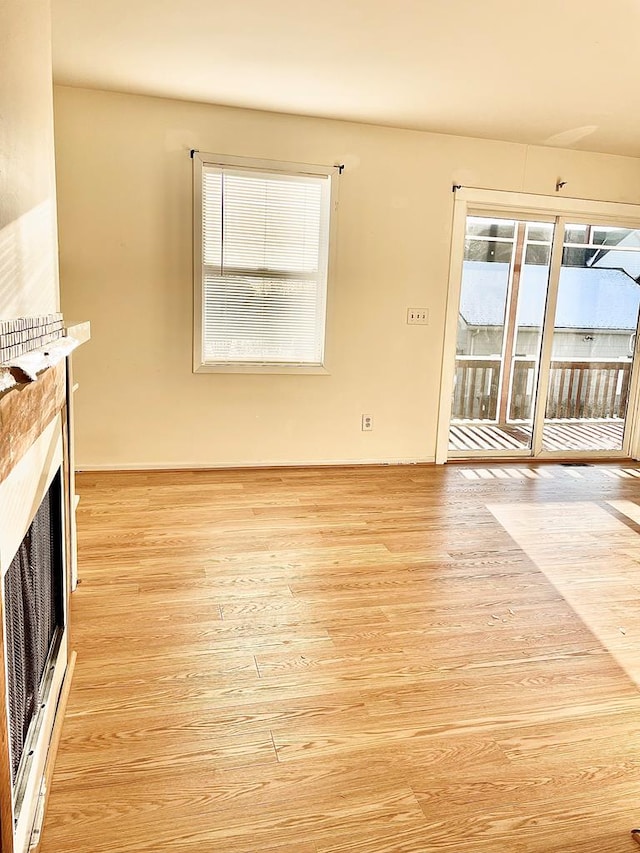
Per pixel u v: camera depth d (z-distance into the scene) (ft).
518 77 10.66
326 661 6.80
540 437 16.85
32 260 4.19
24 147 3.94
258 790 4.93
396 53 9.83
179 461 14.06
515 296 15.92
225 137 13.00
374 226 14.24
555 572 9.40
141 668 6.53
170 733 5.55
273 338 14.21
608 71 10.25
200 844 4.42
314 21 8.78
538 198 15.23
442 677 6.59
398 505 12.30
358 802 4.86
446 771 5.23
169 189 12.91
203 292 13.55
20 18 3.82
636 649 7.31
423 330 15.08
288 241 13.88
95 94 12.23
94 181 12.55
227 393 14.02
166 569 8.93
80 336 5.84
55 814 4.61
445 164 14.43
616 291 16.66
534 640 7.43
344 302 14.38
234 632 7.32
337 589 8.54
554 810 4.86
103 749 5.31
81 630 7.22
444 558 9.75
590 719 6.00
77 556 9.23
